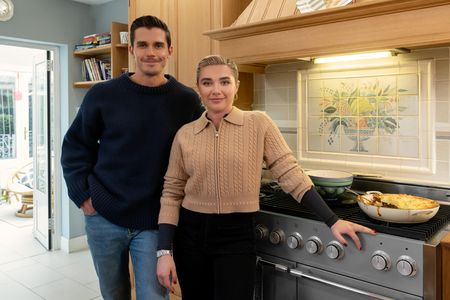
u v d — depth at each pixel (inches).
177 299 78.7
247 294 53.0
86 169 63.7
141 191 60.0
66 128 151.6
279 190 74.0
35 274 130.6
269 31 67.5
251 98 89.4
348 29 58.7
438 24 50.7
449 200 63.2
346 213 58.0
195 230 54.8
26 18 137.4
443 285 46.2
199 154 53.5
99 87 61.8
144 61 58.5
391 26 54.6
